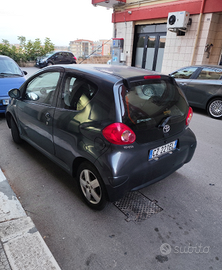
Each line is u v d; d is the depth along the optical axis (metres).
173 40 9.91
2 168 3.22
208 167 3.51
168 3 9.78
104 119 2.07
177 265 1.85
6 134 4.46
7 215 2.24
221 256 1.95
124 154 2.02
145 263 1.85
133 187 2.21
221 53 9.19
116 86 2.07
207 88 6.33
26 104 3.28
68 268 1.79
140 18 11.27
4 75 5.83
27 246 1.90
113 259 1.88
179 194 2.80
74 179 3.04
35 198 2.62
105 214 2.40
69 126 2.41
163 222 2.32
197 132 5.13
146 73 2.44
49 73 2.96
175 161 2.54
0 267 1.71
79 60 20.09
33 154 3.66
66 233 2.13
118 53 12.77
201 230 2.23
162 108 2.32
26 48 19.73
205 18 8.66
